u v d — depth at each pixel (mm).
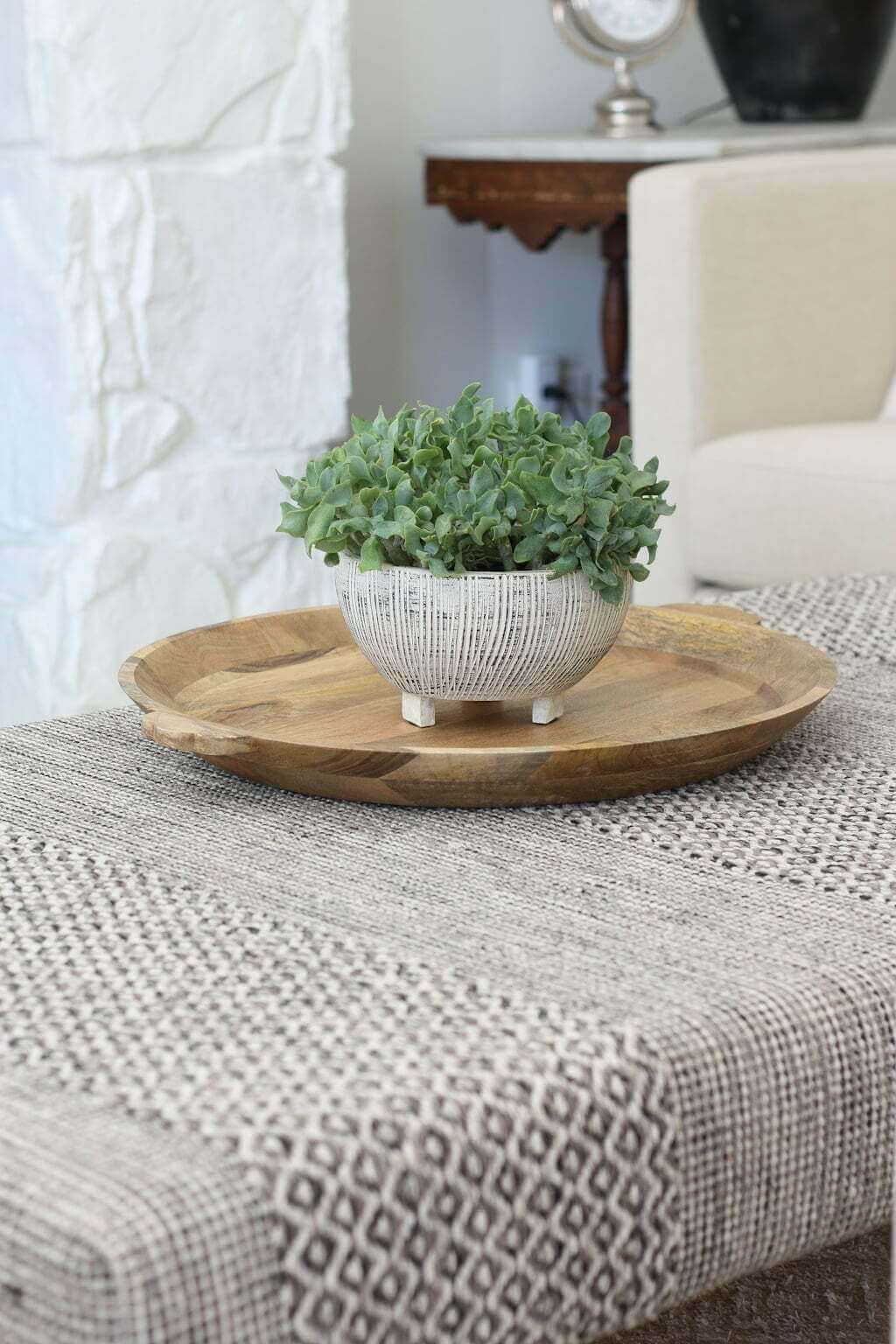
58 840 881
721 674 1131
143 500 2221
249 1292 542
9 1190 549
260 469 2324
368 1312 568
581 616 954
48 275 2094
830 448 2035
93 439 2141
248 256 2244
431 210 3207
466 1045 640
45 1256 527
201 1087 610
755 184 2199
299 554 2398
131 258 2127
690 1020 664
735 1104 658
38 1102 604
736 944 741
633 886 812
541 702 1017
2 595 2301
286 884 817
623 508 949
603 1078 630
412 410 994
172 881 821
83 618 2186
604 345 2797
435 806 930
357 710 1053
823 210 2262
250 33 2182
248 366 2275
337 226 2324
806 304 2266
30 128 2062
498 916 772
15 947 747
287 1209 554
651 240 2184
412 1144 584
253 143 2225
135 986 702
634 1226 632
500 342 3346
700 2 2898
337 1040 646
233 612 2338
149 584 2238
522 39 3266
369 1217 568
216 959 728
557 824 901
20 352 2170
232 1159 561
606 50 2814
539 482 929
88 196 2074
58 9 2004
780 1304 1041
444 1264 585
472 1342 593
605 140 2654
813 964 719
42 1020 672
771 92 2859
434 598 943
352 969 713
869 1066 698
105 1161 560
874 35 2816
